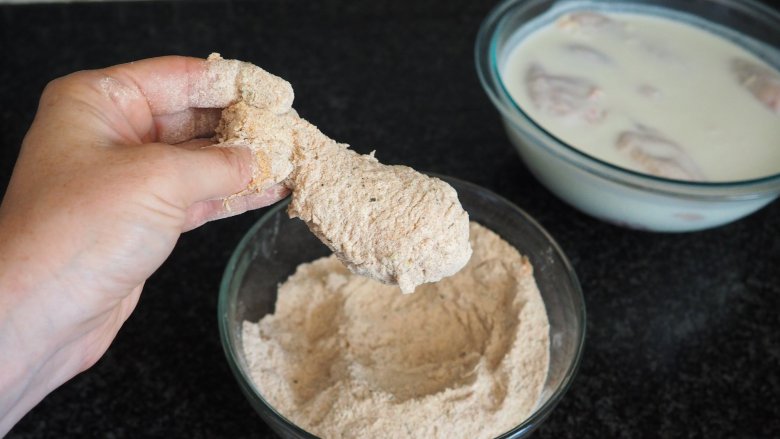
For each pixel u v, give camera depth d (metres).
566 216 0.54
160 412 0.44
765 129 0.53
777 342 0.48
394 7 0.71
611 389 0.45
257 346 0.43
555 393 0.38
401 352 0.43
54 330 0.34
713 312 0.49
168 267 0.50
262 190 0.37
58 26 0.67
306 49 0.66
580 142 0.52
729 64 0.59
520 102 0.55
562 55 0.59
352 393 0.39
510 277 0.46
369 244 0.35
